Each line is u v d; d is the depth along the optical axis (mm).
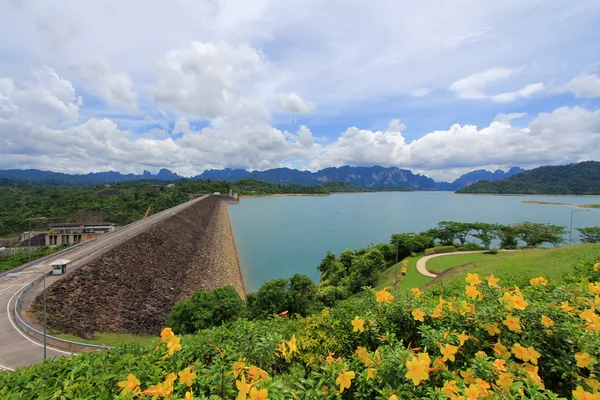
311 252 52094
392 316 4609
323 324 5094
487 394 2729
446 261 32469
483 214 109438
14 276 21391
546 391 2740
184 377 2938
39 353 12734
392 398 2666
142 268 27125
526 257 23984
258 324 4910
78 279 20625
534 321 3965
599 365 3391
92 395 3412
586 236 45438
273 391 2771
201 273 33844
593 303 4238
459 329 4027
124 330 17297
